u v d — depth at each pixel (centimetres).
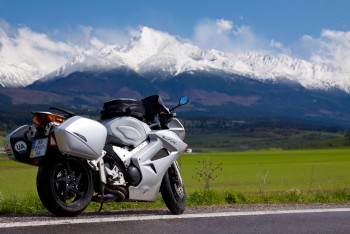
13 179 5109
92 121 711
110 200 736
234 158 11769
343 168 6888
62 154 683
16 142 680
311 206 913
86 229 611
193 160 10494
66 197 686
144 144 792
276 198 1076
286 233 652
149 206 904
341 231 675
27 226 611
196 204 980
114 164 745
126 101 793
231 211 813
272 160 10319
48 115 684
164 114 834
